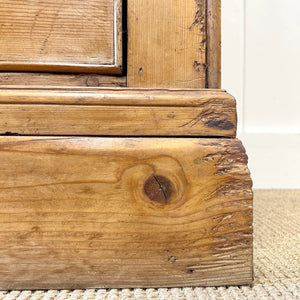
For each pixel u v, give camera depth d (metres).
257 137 1.19
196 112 0.39
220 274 0.37
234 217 0.37
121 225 0.37
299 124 1.20
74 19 0.41
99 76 0.42
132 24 0.42
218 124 0.39
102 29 0.42
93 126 0.38
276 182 1.19
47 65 0.41
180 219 0.37
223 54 1.20
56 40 0.41
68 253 0.37
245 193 0.37
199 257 0.37
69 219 0.37
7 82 0.41
